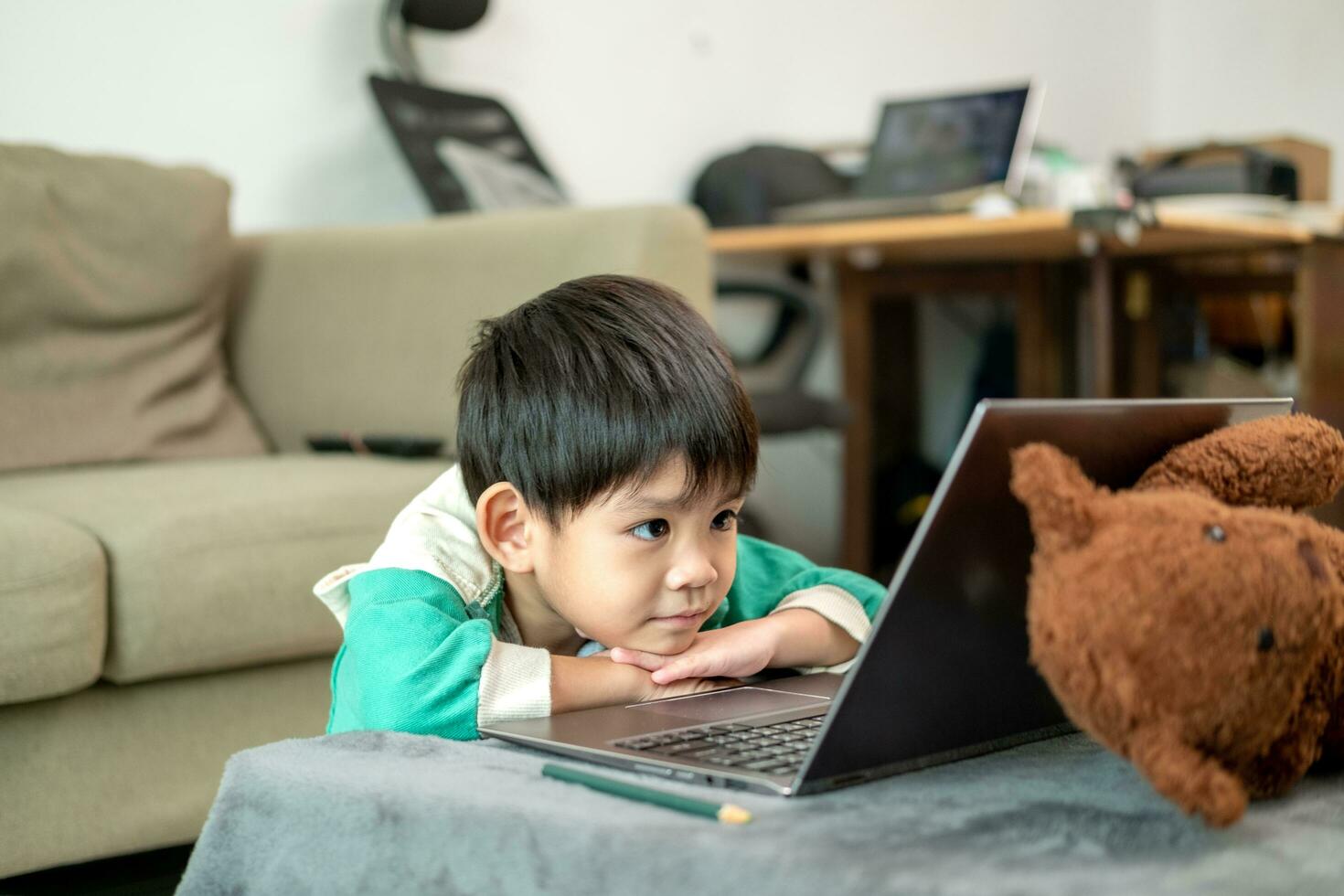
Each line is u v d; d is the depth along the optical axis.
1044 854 0.50
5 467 1.72
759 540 1.09
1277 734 0.55
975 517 0.56
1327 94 4.85
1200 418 0.62
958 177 2.84
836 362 3.74
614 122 3.32
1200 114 5.08
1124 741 0.53
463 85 3.00
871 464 3.53
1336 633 0.55
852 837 0.51
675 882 0.51
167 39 2.52
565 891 0.54
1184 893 0.46
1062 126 4.71
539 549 0.82
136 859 1.42
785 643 0.90
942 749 0.62
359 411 1.90
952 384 3.93
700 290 1.71
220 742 1.37
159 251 1.91
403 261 1.89
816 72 3.82
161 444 1.86
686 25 3.47
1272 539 0.53
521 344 0.83
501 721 0.77
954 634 0.59
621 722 0.74
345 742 0.71
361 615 0.83
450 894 0.57
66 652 1.22
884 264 3.45
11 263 1.76
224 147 2.61
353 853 0.61
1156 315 3.28
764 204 3.25
